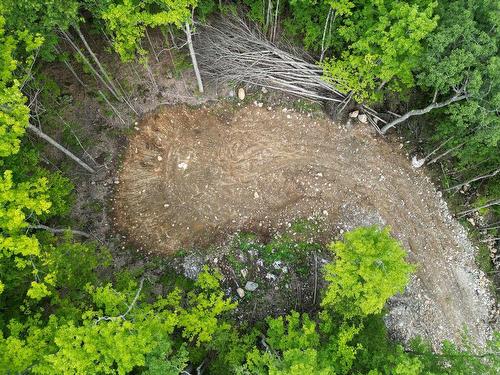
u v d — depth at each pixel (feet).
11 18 49.55
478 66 55.36
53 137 67.87
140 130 71.61
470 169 74.64
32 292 42.45
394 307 68.44
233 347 54.95
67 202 62.39
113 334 41.65
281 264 67.56
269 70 73.00
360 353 54.70
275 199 70.90
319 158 73.46
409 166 76.02
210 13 74.18
